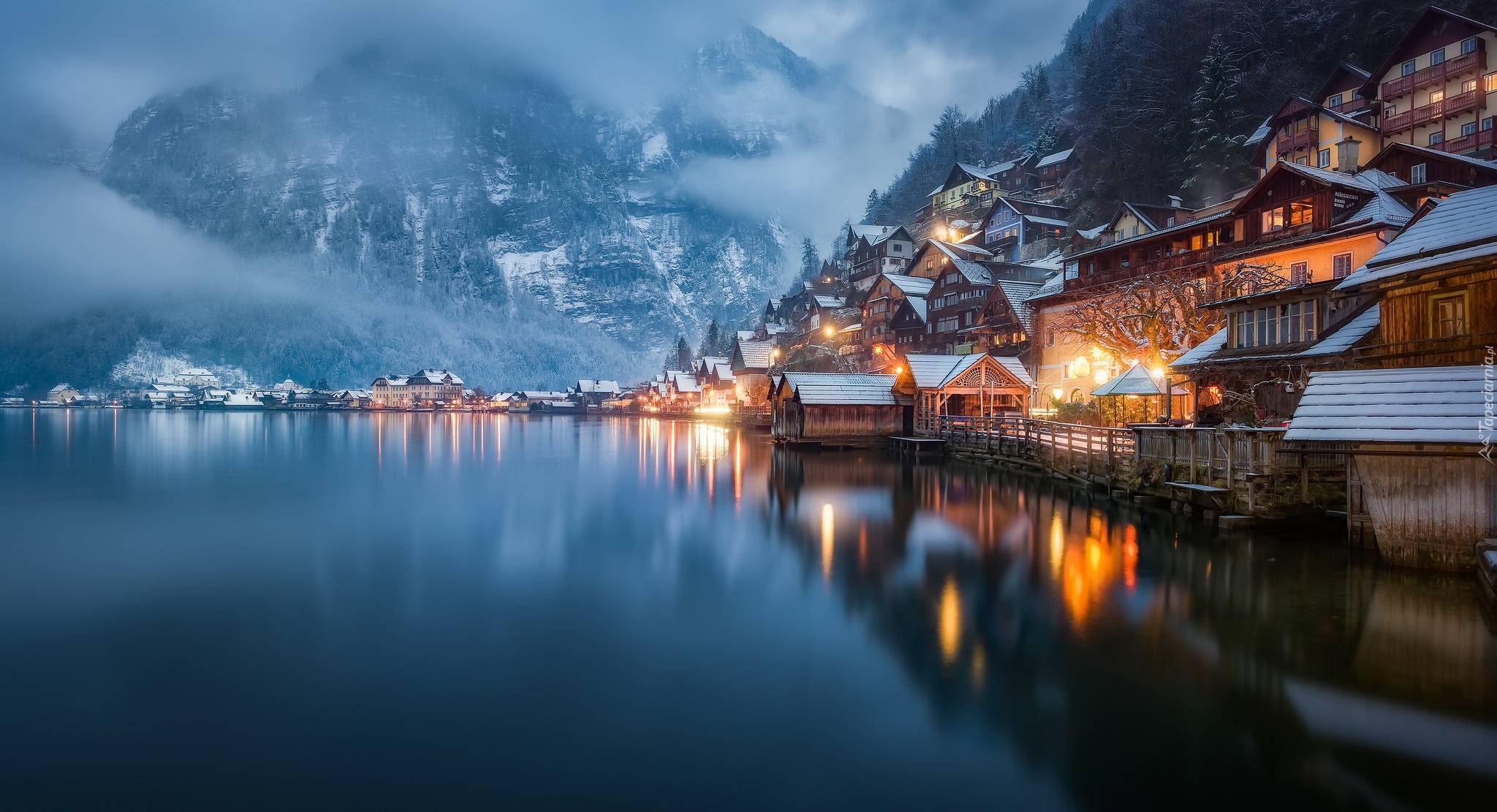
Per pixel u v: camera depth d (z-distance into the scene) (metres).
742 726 9.65
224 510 29.02
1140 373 30.09
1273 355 26.92
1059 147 118.12
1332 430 15.49
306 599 15.95
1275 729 9.20
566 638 13.19
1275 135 61.94
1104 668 11.20
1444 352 17.12
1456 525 15.03
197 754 9.12
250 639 13.35
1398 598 13.93
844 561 18.67
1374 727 9.13
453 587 16.84
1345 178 39.47
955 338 74.81
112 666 12.05
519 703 10.45
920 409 53.28
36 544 22.20
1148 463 24.30
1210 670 10.96
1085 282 55.16
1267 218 42.53
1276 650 11.63
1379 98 56.56
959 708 10.02
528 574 18.00
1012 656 11.80
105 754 9.16
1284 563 16.70
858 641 12.71
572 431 97.31
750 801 7.96
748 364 119.81
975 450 43.50
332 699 10.66
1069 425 31.30
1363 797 7.80
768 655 12.13
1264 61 79.56
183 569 18.84
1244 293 37.84
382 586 16.95
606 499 31.44
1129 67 100.12
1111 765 8.50
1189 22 89.56
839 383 57.09
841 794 8.08
